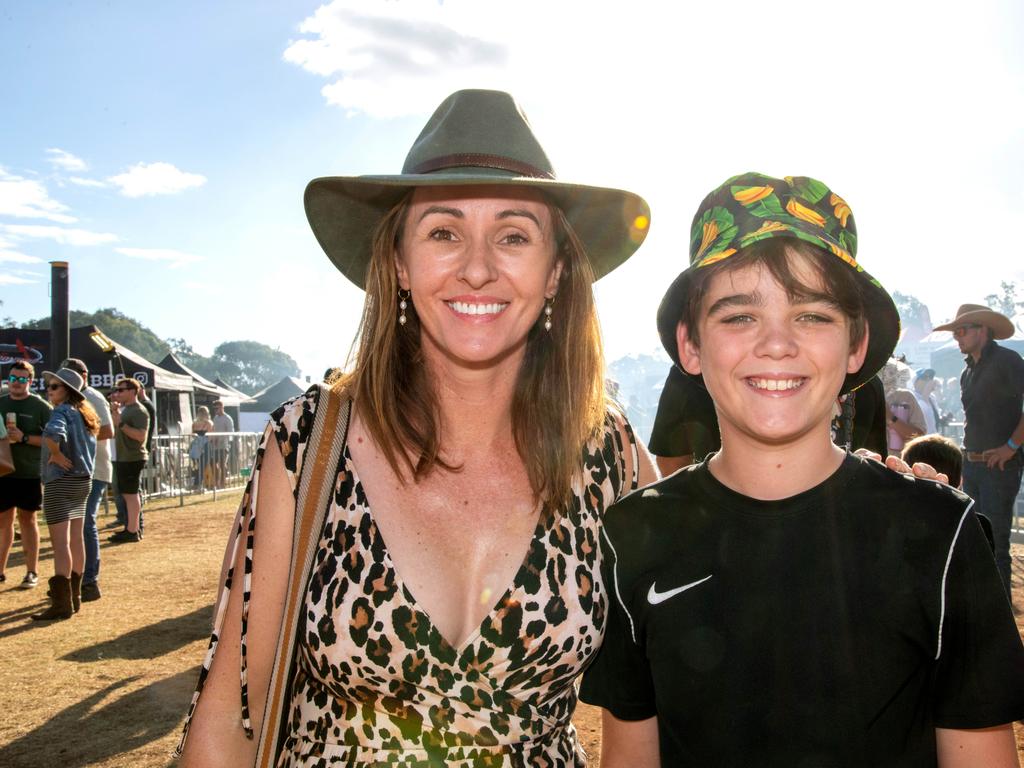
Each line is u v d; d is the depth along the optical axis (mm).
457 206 1555
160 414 20672
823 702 1316
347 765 1436
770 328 1409
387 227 1709
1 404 7281
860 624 1320
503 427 1680
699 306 1543
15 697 4469
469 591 1522
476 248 1554
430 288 1570
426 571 1498
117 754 3717
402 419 1597
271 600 1466
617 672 1548
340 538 1501
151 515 12930
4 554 7441
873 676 1301
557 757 1535
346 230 1893
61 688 4605
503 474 1644
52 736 3932
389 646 1443
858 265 1411
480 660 1471
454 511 1573
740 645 1380
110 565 8500
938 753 1319
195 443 16266
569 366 1736
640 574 1496
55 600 6168
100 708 4293
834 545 1369
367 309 1721
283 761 1513
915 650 1306
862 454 1745
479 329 1561
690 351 1642
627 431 1859
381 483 1557
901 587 1309
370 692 1462
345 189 1744
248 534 1458
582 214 1871
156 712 4227
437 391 1668
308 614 1468
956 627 1282
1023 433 5828
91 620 6129
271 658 1475
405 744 1443
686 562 1454
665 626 1439
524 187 1581
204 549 9492
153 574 7969
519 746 1479
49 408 7449
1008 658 1263
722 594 1413
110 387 17391
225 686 1453
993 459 5938
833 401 1434
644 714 1541
